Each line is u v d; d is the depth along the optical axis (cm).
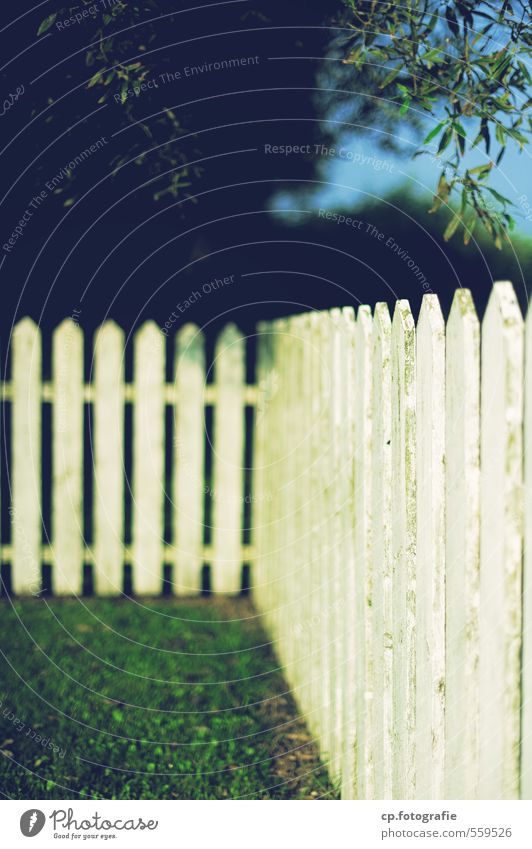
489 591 182
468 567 189
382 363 252
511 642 173
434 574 206
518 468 171
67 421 616
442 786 208
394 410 239
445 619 206
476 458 188
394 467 239
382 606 253
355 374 301
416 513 224
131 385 622
